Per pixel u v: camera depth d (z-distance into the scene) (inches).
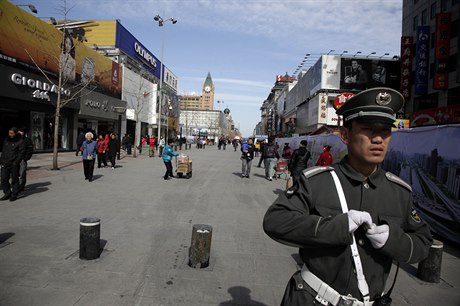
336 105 831.1
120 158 979.9
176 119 2655.0
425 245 65.4
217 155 1432.1
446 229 242.8
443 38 1295.5
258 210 347.6
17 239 220.5
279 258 207.2
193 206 350.9
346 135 70.2
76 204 335.3
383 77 1800.0
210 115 5521.7
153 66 2281.0
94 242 188.9
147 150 1256.8
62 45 655.1
